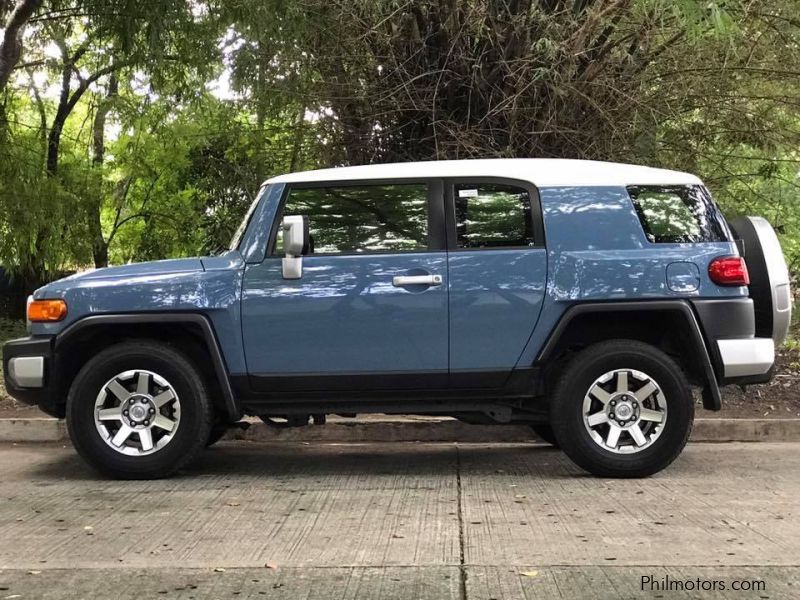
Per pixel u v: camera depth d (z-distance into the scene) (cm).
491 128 960
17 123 1545
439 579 406
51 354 641
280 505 560
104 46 1362
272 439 834
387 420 837
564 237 634
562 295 626
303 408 648
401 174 651
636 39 941
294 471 682
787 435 810
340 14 971
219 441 833
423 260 632
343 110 1037
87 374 632
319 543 469
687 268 630
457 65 966
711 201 654
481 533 486
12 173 1428
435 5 950
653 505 552
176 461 634
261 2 945
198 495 591
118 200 1894
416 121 1005
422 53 984
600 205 642
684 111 1007
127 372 632
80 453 634
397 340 628
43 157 1565
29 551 457
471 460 730
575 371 628
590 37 934
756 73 983
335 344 629
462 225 642
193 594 389
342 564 431
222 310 632
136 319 632
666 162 1060
